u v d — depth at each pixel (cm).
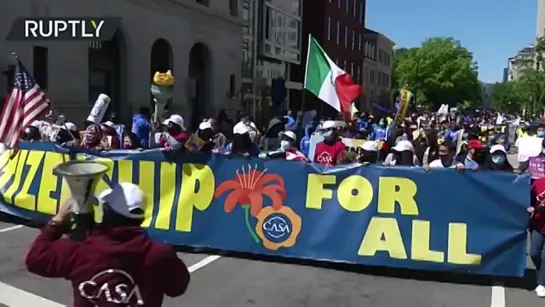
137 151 818
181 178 804
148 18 2428
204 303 623
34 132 1137
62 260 281
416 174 714
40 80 1941
